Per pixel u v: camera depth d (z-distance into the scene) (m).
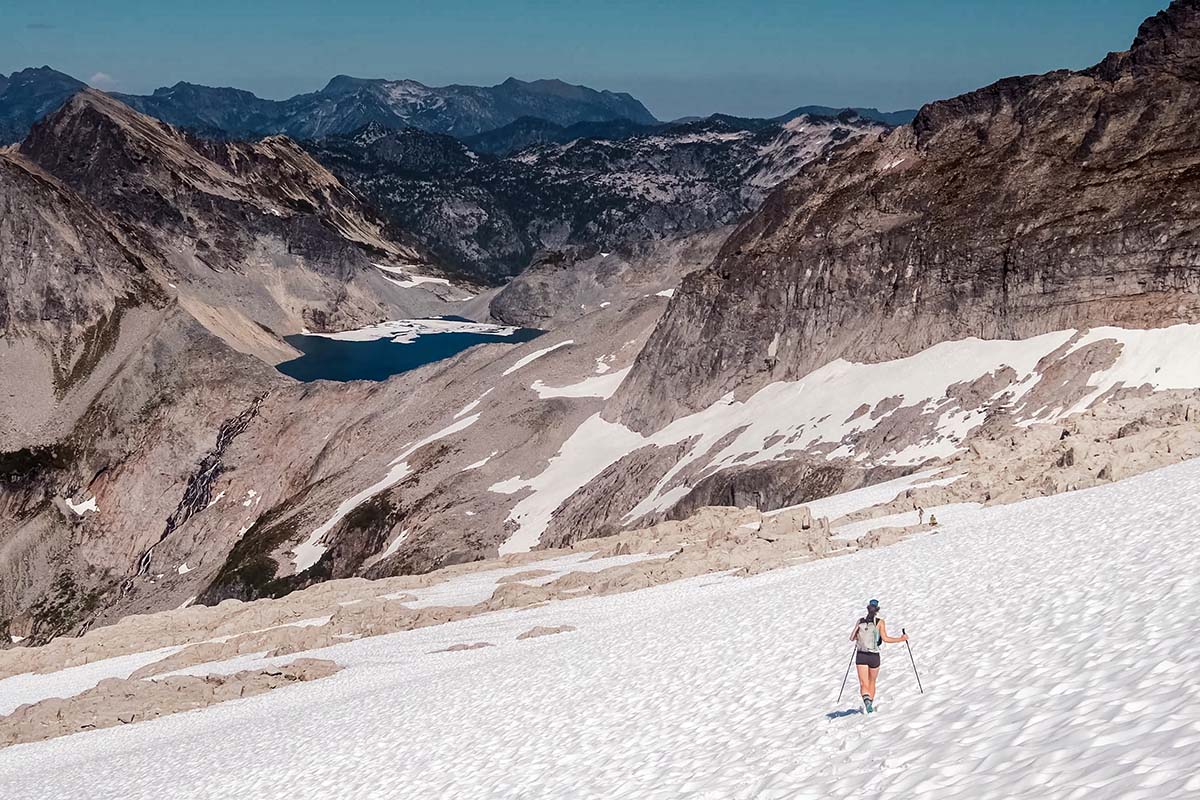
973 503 59.97
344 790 29.48
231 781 35.06
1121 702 14.13
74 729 55.62
